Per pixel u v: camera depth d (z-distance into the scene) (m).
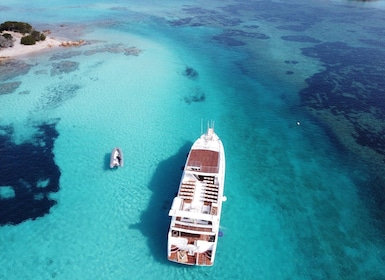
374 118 34.41
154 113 34.28
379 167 27.41
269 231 21.31
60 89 37.91
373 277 18.61
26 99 35.47
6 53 47.22
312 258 19.66
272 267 19.06
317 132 32.03
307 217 22.47
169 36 60.12
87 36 57.66
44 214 22.19
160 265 19.03
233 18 74.94
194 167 21.80
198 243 17.75
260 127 32.72
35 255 19.42
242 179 25.64
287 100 38.06
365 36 62.81
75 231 21.03
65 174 25.73
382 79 43.50
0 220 21.56
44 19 68.06
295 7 88.06
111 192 24.17
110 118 33.03
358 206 23.52
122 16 73.31
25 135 30.02
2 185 24.36
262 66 47.78
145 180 25.36
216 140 26.23
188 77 43.00
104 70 43.16
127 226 21.47
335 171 26.86
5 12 73.12
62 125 31.66
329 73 45.50
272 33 64.12
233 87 40.97
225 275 18.58
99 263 19.06
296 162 27.81
